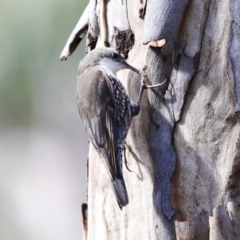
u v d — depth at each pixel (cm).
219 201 807
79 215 2089
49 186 2095
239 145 799
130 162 870
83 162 2052
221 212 791
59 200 2108
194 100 819
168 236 816
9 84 1418
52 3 1325
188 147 822
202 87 815
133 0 881
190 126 821
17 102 1501
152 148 837
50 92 1516
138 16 876
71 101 1623
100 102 880
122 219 882
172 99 830
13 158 2027
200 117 816
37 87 1466
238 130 801
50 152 2000
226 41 803
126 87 881
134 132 859
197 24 815
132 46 890
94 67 908
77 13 1326
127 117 862
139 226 858
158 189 827
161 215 823
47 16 1327
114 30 907
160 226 823
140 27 875
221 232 788
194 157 820
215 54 809
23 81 1411
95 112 881
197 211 815
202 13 812
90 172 951
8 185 2033
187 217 818
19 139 1817
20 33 1329
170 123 830
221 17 806
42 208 2066
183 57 822
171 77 830
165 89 834
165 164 828
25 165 2038
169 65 829
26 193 2050
